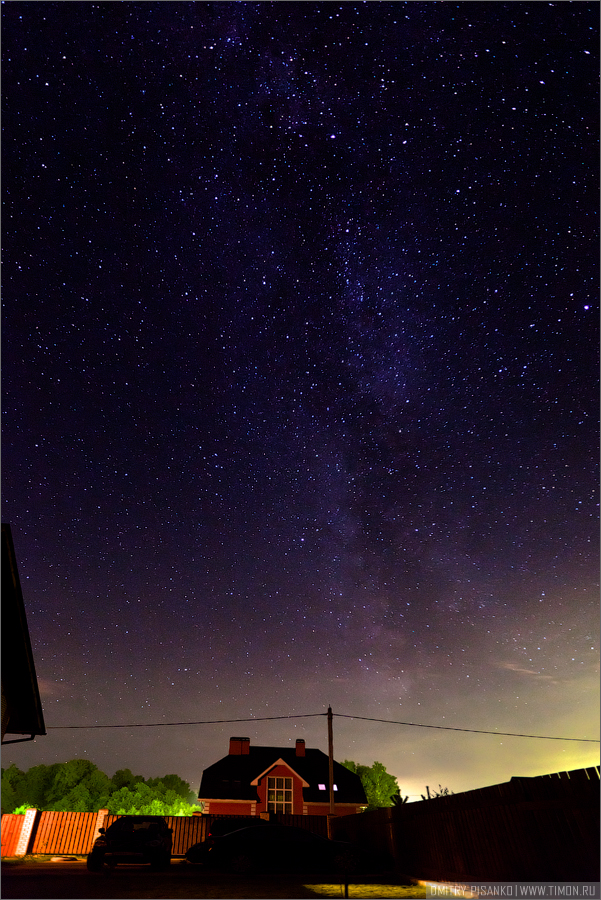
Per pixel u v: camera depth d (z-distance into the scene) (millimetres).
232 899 7891
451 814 9062
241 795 26422
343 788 28422
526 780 7023
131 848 12039
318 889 9297
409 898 8250
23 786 46625
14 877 9797
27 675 10469
